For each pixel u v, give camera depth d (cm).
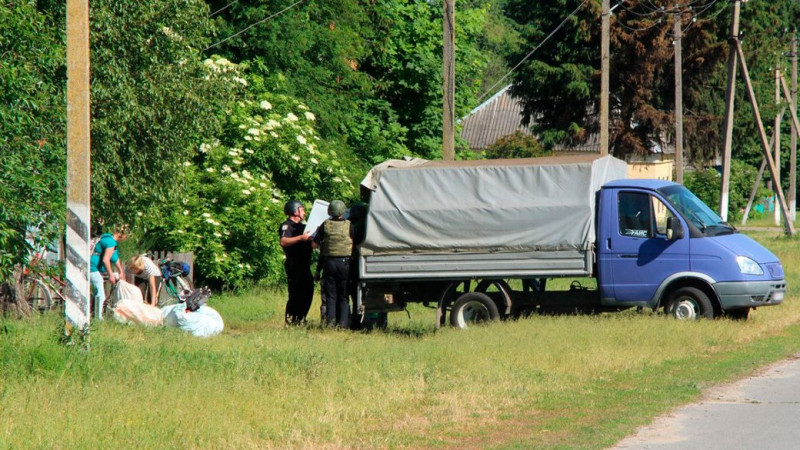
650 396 3650
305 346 4494
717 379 4069
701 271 5569
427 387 3681
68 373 3591
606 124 10388
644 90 16375
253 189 7969
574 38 16462
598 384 3919
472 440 2950
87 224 3988
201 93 6462
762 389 3844
